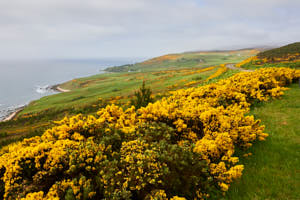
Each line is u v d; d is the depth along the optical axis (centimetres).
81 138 606
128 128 664
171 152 445
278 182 431
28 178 443
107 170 415
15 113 7100
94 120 687
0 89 14875
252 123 656
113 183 374
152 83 6725
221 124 630
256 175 470
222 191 427
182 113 730
